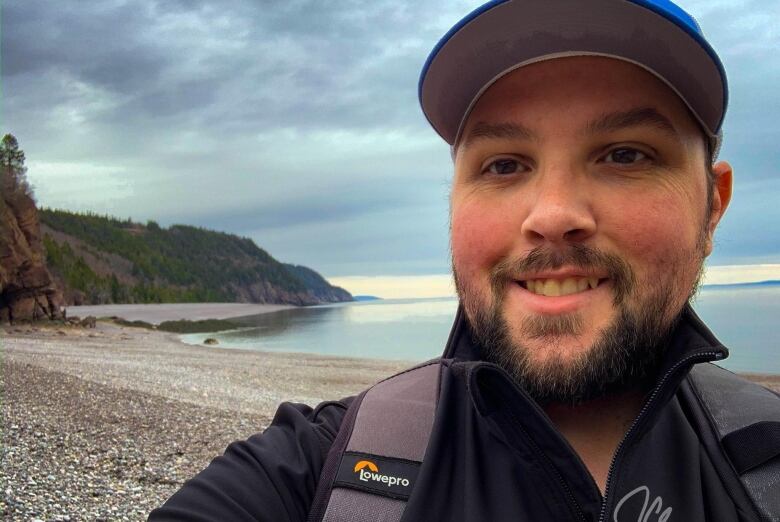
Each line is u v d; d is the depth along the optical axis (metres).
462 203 0.38
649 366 0.35
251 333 18.12
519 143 0.36
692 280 0.36
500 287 0.36
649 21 0.34
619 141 0.35
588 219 0.33
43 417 2.46
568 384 0.33
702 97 0.35
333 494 0.36
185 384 4.45
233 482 0.37
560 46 0.35
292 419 0.42
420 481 0.35
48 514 1.37
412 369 0.46
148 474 1.83
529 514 0.33
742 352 9.91
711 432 0.37
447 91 0.39
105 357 6.47
